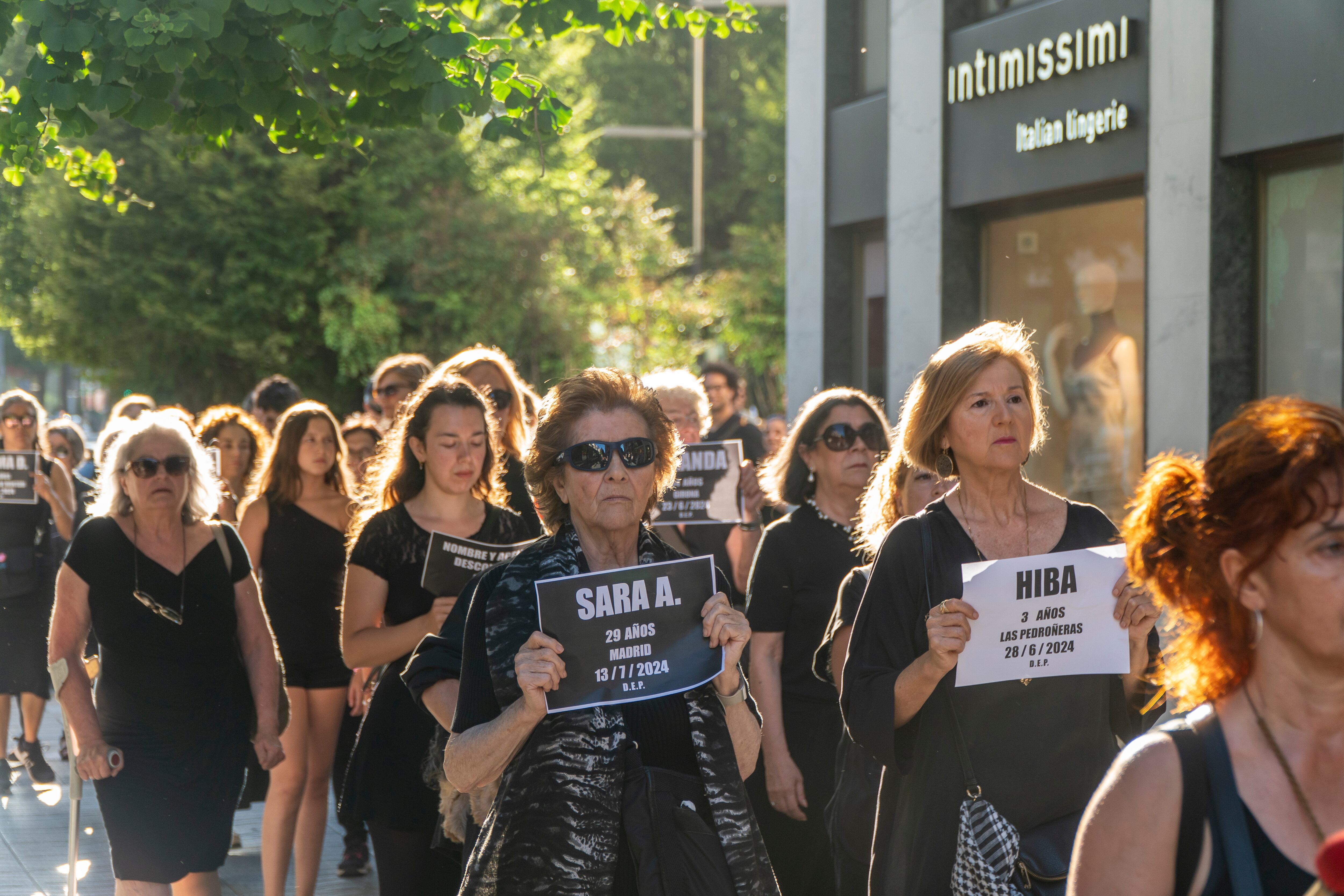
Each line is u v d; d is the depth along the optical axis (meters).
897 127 11.44
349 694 6.24
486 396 5.45
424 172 23.00
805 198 13.20
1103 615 2.99
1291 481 1.73
